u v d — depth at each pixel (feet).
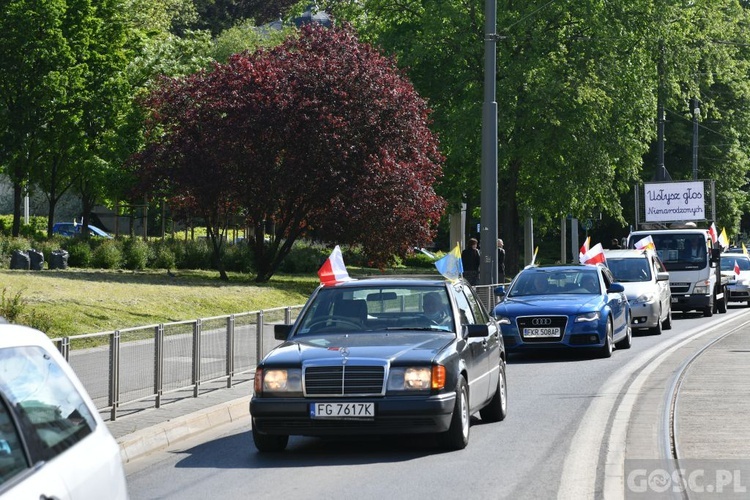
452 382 97.60
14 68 410.11
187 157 298.76
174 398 129.29
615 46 373.61
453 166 385.70
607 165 384.68
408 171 306.14
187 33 491.72
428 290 109.60
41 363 42.34
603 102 371.76
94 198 469.98
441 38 379.14
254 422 97.35
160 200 393.91
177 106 306.55
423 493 80.33
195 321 134.62
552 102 363.76
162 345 125.59
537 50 369.09
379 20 412.36
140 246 342.03
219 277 317.83
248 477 88.79
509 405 131.85
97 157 426.10
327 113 296.51
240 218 443.32
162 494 82.48
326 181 299.99
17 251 294.46
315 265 413.59
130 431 106.11
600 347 191.42
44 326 191.83
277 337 107.76
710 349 208.85
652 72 399.65
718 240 381.60
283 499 79.05
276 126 293.43
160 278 286.66
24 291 219.61
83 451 41.63
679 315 350.64
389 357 96.48
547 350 212.64
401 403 94.99
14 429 38.22
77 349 106.63
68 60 418.72
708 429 110.11
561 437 106.63
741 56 472.85
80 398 44.09
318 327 107.24
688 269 330.95
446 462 93.86
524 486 82.48
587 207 415.03
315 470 91.35
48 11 410.93
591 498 77.61
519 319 190.08
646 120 404.36
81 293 227.20
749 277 407.44
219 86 301.43
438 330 106.11
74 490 39.17
